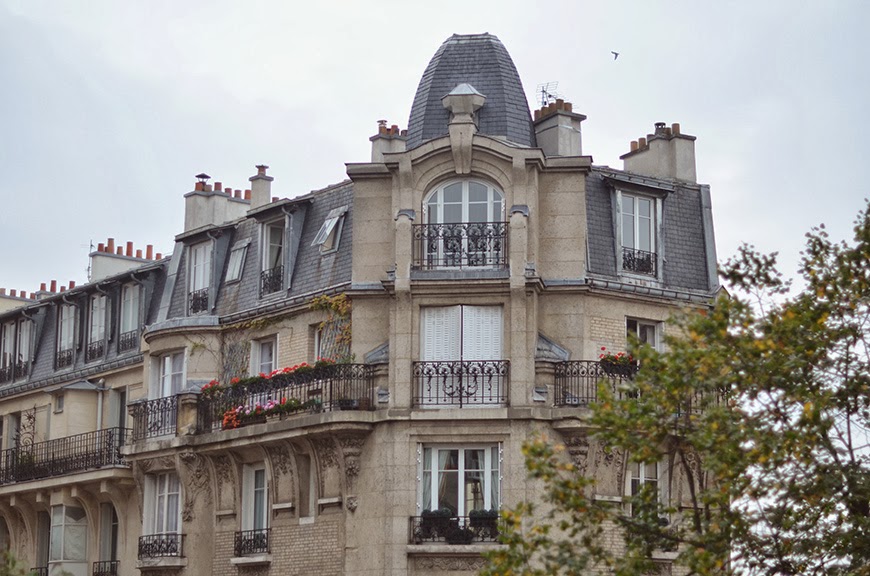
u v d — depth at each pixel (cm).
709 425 2966
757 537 3050
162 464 4909
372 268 4434
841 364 3156
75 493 5422
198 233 5091
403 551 4194
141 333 5375
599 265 4459
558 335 4381
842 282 3169
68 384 5575
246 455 4672
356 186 4494
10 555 3788
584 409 4228
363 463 4300
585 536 3045
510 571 2941
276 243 4859
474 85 4597
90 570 5428
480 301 4316
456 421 4234
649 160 4819
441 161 4372
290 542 4488
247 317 4816
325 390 4384
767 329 3080
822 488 3000
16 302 6750
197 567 4762
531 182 4366
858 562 3052
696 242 4684
